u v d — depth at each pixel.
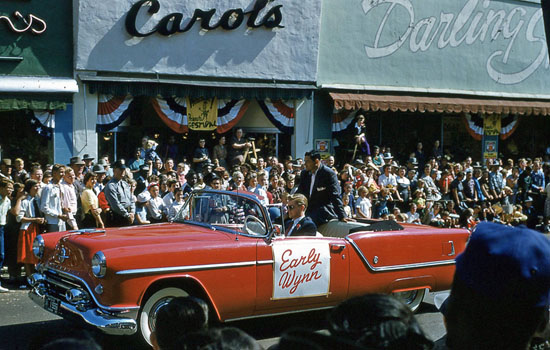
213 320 5.75
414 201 14.10
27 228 8.61
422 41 17.48
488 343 1.67
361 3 16.42
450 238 7.55
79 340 1.64
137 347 5.95
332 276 6.59
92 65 13.12
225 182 11.74
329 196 8.14
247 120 16.22
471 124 18.70
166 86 13.90
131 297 5.46
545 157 20.44
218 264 5.89
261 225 6.27
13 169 12.23
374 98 16.41
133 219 9.53
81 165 10.95
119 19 13.19
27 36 12.50
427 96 17.61
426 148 18.22
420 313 7.76
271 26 14.85
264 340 6.47
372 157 16.09
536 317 1.66
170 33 13.79
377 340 1.50
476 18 18.30
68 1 12.88
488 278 1.64
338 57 16.31
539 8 19.47
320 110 16.19
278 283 6.23
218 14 14.29
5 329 6.50
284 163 14.92
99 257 5.40
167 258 5.63
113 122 13.66
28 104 12.46
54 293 6.01
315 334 1.47
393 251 7.07
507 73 19.25
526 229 1.75
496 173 16.91
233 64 14.71
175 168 15.09
